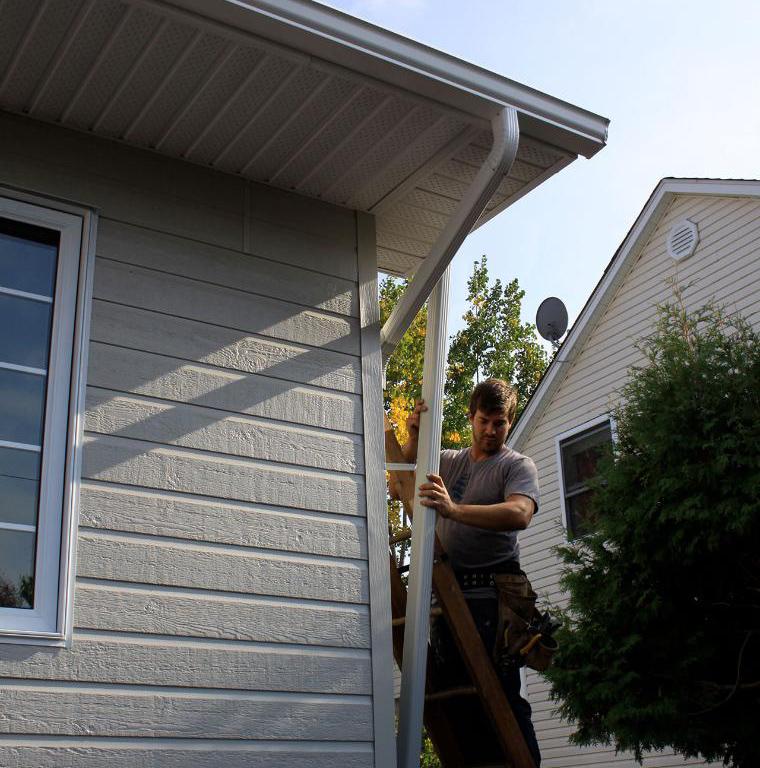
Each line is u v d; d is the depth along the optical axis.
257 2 2.89
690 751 7.29
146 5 2.79
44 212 3.24
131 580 2.99
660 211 10.22
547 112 3.48
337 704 3.21
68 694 2.76
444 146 3.58
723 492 6.92
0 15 2.81
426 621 3.42
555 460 10.83
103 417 3.12
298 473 3.45
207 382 3.37
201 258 3.51
